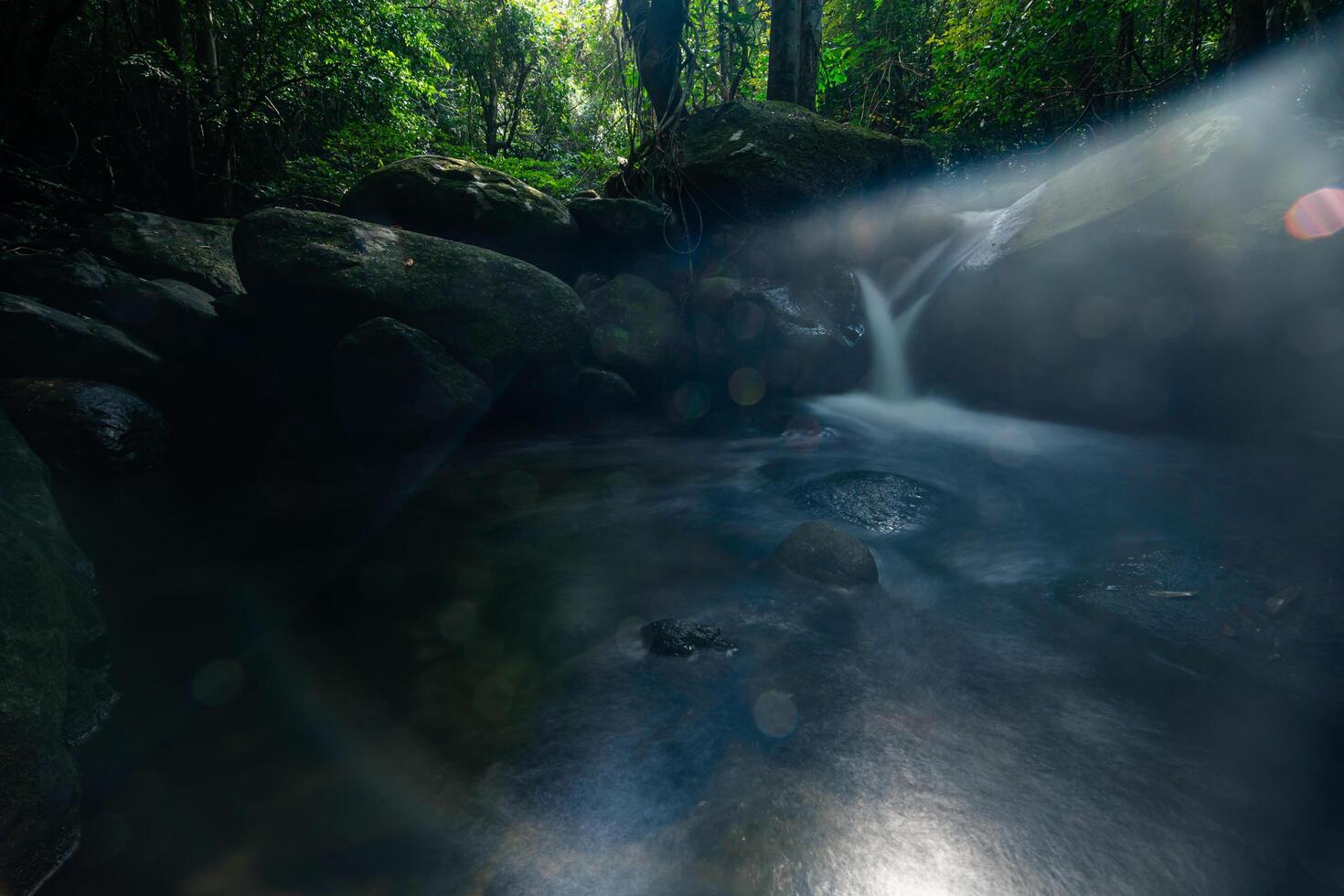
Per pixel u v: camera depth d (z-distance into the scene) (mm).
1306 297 4590
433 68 15055
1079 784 1826
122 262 7270
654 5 7773
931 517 3934
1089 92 9531
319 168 11609
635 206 7500
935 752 1968
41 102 9234
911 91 11797
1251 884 1515
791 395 6910
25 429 4406
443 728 2105
